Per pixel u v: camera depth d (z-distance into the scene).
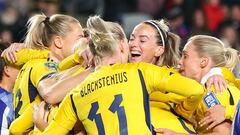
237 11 19.33
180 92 7.34
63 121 7.59
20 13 18.22
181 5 18.83
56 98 7.96
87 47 7.86
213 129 7.91
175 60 8.43
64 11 18.09
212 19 18.91
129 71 7.47
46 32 8.83
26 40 9.01
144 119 7.35
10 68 9.05
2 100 8.80
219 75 8.12
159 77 7.39
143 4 20.20
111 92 7.41
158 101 7.95
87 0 18.70
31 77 8.55
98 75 7.52
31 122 8.39
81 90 7.52
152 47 8.33
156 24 8.38
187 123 8.00
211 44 8.34
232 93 8.09
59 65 8.43
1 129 8.73
